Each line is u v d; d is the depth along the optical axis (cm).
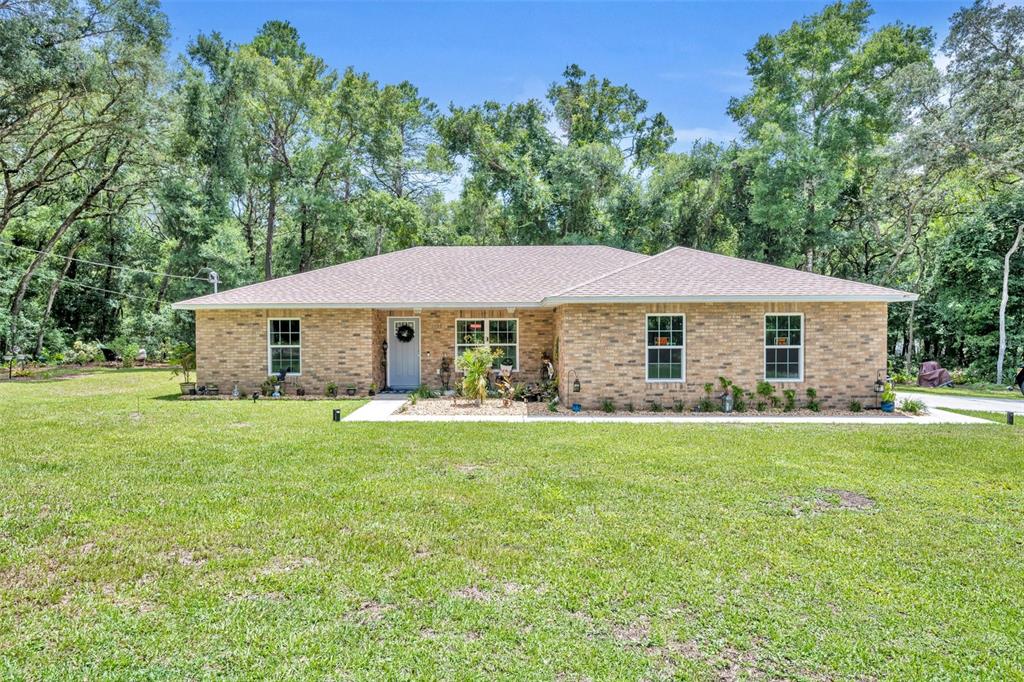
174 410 1323
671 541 526
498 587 436
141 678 324
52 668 332
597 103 3953
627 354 1392
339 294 1697
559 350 1505
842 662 344
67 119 2388
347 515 588
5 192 2770
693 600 417
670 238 3478
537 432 1052
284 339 1684
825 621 390
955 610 406
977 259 2267
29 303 3141
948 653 355
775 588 437
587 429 1085
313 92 3453
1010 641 368
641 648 358
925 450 895
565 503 632
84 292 3422
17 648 351
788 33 3403
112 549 501
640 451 889
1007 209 2262
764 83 3547
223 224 3219
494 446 923
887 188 2747
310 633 371
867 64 3184
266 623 382
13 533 534
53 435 994
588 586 438
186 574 454
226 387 1675
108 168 2848
